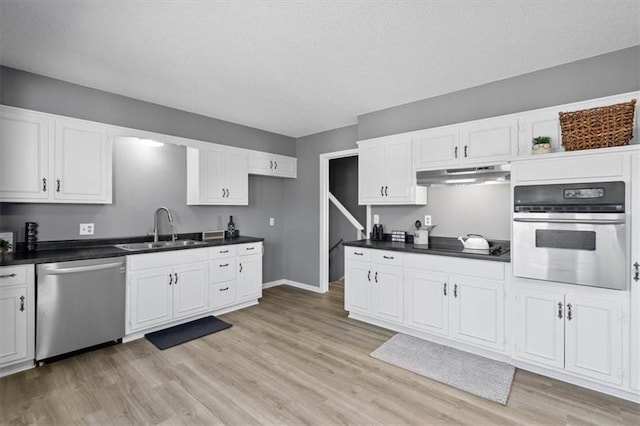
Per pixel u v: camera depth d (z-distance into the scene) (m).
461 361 2.62
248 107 3.71
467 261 2.72
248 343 2.97
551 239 2.30
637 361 2.02
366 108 3.74
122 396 2.12
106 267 2.77
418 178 3.32
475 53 2.45
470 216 3.32
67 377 2.34
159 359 2.64
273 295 4.65
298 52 2.43
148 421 1.88
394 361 2.62
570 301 2.25
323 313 3.85
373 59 2.54
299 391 2.20
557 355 2.30
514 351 2.49
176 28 2.10
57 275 2.51
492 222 3.19
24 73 2.71
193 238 4.08
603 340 2.13
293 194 5.23
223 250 3.75
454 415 1.95
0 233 2.61
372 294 3.38
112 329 2.83
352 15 1.97
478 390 2.20
